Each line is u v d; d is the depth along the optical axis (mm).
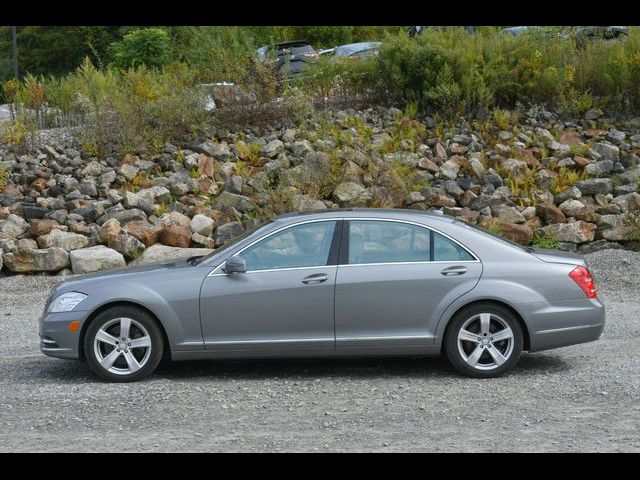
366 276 8398
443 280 8398
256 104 18656
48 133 18703
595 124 18984
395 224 8594
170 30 32406
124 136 17609
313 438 6656
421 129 18391
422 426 6930
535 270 8469
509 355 8414
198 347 8375
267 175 16312
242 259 8367
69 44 45812
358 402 7668
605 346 9898
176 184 16219
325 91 19922
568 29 21406
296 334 8406
